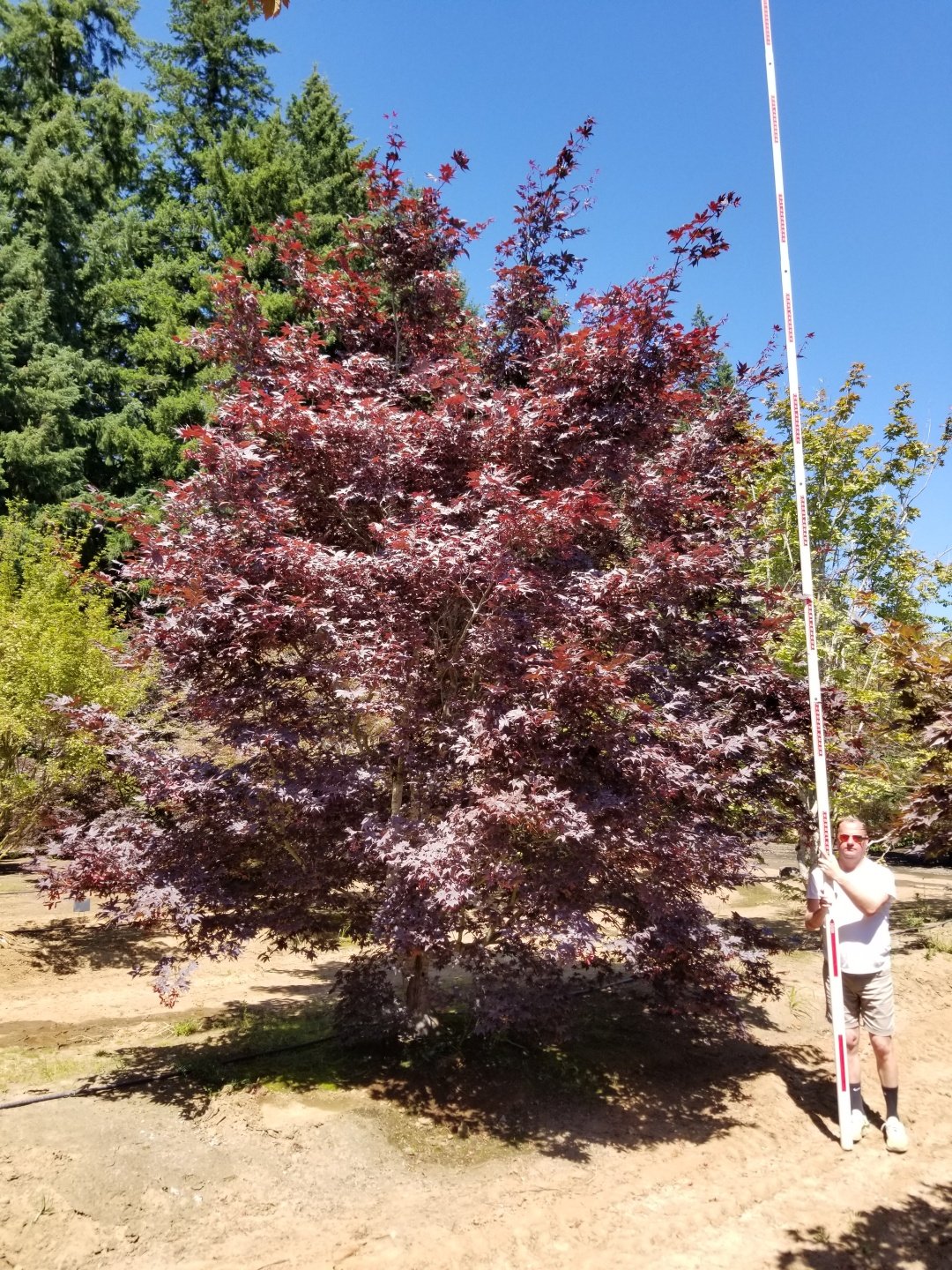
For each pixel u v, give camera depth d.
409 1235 3.76
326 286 6.50
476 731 4.57
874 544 10.70
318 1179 4.23
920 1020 6.89
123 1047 5.94
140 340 22.48
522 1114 5.10
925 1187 4.30
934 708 8.68
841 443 10.45
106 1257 3.50
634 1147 4.76
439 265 6.56
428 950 4.95
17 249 21.83
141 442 21.16
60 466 19.97
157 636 5.04
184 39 29.38
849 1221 3.95
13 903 10.14
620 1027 6.69
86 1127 4.41
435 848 4.41
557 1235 3.81
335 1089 5.25
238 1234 3.73
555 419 5.45
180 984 4.96
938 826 9.23
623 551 6.00
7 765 8.46
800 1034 6.70
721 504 6.64
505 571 4.75
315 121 25.66
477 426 5.39
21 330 21.06
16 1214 3.58
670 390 6.04
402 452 5.17
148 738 5.66
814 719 5.19
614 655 5.37
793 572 10.38
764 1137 4.91
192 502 5.44
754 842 6.34
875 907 4.85
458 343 6.79
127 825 5.29
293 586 4.93
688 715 5.48
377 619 5.04
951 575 10.96
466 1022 6.31
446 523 5.38
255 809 5.07
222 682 5.28
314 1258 3.57
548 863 5.09
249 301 6.00
